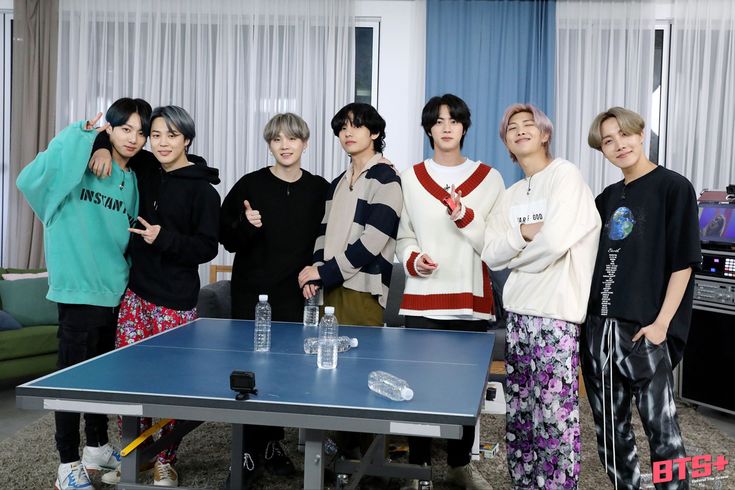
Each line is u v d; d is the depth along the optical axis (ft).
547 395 8.03
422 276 9.66
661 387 7.76
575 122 18.53
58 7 18.90
